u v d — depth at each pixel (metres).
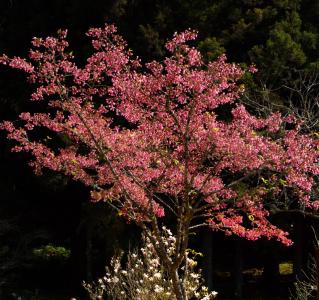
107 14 11.62
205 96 4.50
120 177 5.10
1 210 12.76
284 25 11.80
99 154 5.05
